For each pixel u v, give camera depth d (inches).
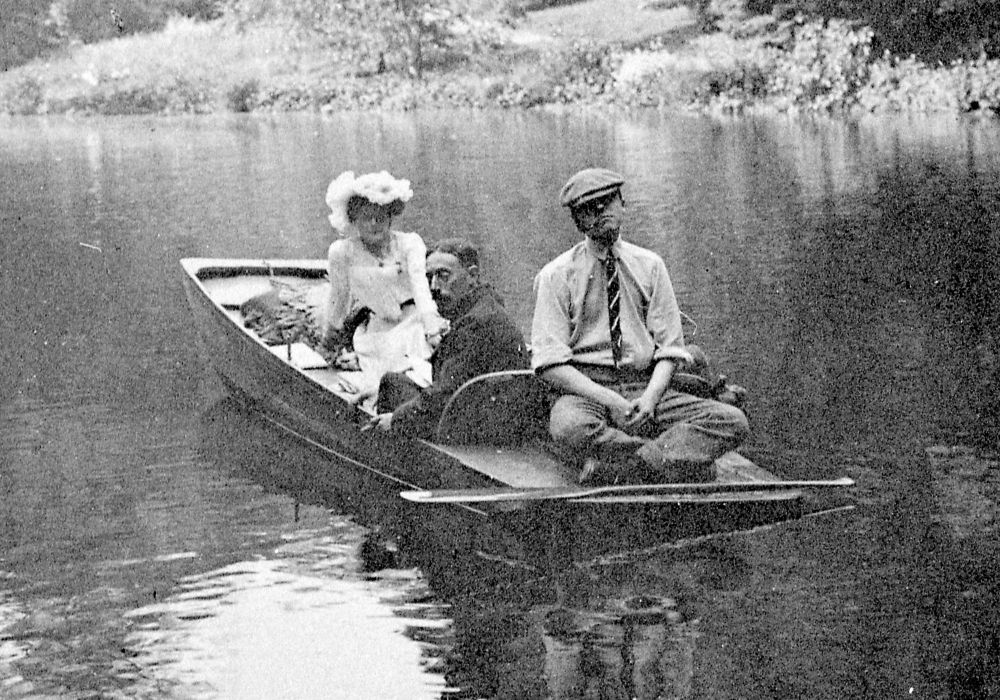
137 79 1362.0
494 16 1315.2
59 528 293.0
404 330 342.6
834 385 355.9
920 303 432.8
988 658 217.9
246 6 1469.0
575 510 262.8
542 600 246.8
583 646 228.7
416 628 239.0
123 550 279.9
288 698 215.8
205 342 395.9
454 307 293.9
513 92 1172.5
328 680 220.7
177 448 342.6
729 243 534.3
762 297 448.5
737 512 269.1
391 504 301.0
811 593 243.1
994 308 422.9
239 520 294.2
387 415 303.4
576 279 279.1
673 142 853.8
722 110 1042.1
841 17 1063.0
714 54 1094.4
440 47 1305.4
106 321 473.1
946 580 245.6
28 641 241.0
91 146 1010.1
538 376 280.8
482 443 291.6
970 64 964.6
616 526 264.7
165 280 530.9
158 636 240.8
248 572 267.0
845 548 260.5
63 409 376.8
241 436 350.6
